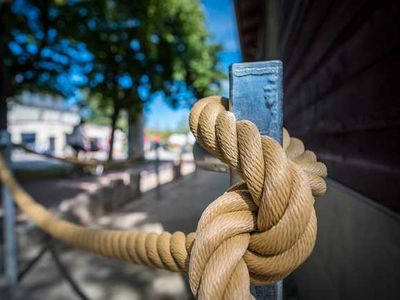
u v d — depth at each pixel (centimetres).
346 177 190
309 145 298
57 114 3656
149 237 96
